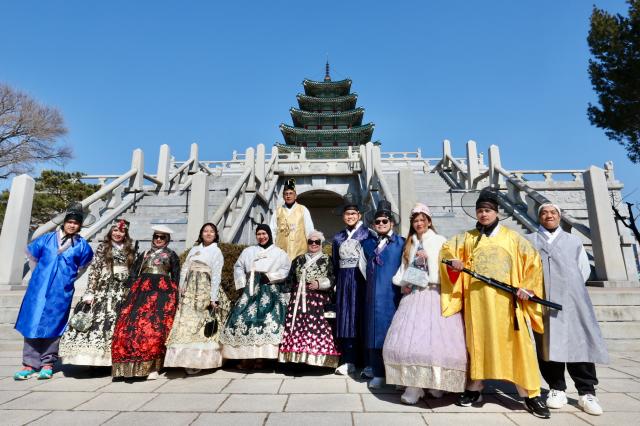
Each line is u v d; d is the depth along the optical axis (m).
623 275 5.77
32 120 21.56
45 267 3.63
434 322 2.79
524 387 2.53
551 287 2.89
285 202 5.23
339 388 3.15
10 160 21.44
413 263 3.00
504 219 7.27
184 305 3.71
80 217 3.87
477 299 2.74
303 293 3.73
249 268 3.95
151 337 3.40
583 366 2.68
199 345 3.56
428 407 2.68
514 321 2.63
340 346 3.70
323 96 36.59
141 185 9.48
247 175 8.48
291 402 2.78
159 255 3.79
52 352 3.55
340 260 3.79
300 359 3.48
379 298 3.24
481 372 2.62
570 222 6.60
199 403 2.75
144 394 2.99
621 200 11.13
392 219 3.46
